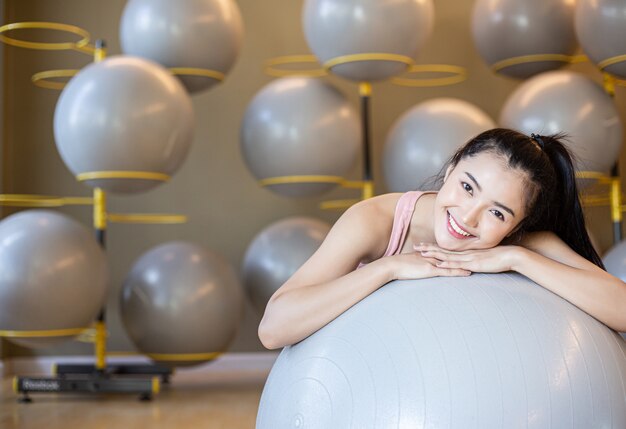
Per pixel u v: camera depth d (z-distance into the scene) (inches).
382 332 56.9
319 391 57.5
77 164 134.8
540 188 60.9
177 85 138.3
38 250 133.6
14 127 182.2
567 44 148.3
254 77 186.1
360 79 146.9
